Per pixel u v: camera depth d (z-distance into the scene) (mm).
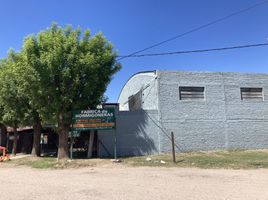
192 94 25797
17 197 10258
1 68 27562
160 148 24578
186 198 9898
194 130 25344
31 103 21844
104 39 22125
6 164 22672
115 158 21031
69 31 21734
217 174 15422
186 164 19062
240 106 26547
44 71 19938
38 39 20844
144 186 12102
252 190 11250
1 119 30125
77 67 20312
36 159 23703
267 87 27422
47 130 35219
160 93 25094
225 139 25844
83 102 21359
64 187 12070
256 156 22141
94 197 10141
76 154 25188
